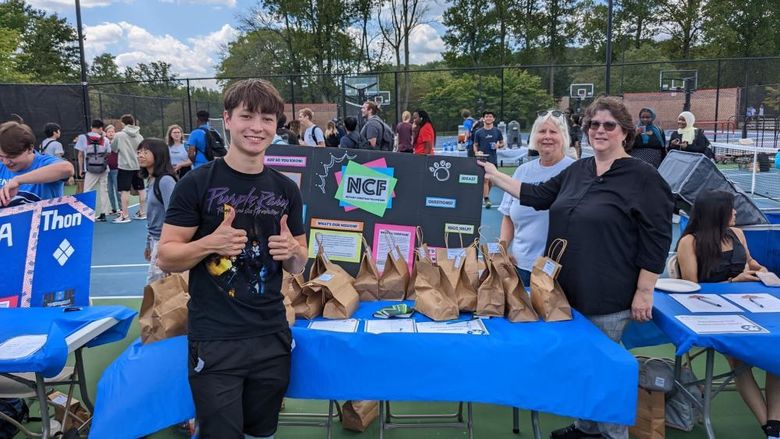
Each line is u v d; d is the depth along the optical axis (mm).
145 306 2420
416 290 2553
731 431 3125
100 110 17047
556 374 2193
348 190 2959
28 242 3016
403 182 2943
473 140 12156
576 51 45031
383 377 2207
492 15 42781
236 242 1864
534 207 2842
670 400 3137
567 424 3225
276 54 41719
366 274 2729
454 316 2441
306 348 2234
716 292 2988
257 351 1952
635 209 2402
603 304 2479
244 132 1879
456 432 3145
